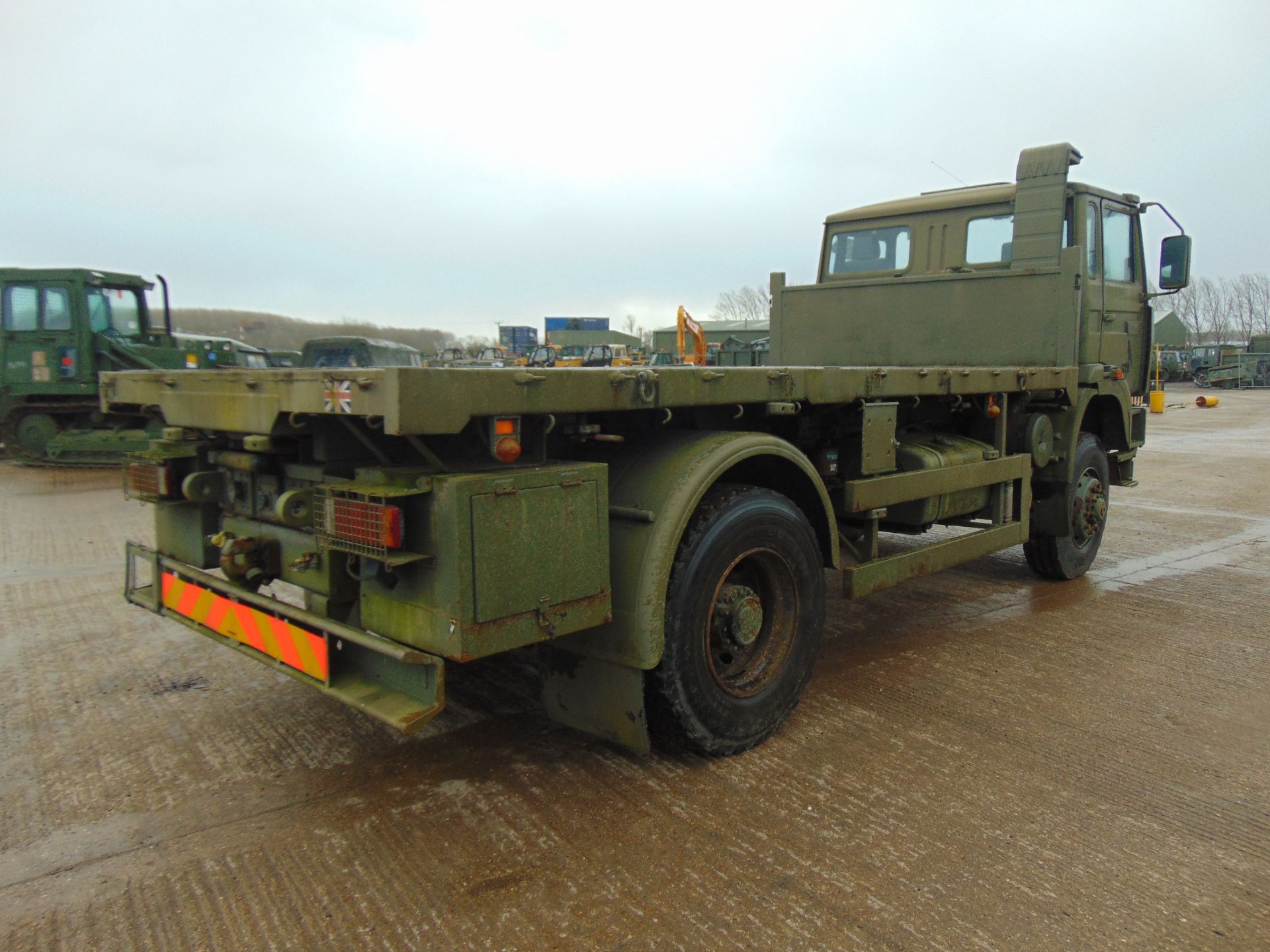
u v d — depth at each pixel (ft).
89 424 40.65
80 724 11.46
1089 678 13.05
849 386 11.50
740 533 10.00
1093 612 16.60
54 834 8.78
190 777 9.98
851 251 20.80
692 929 7.23
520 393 7.88
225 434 10.75
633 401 8.80
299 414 8.56
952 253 19.17
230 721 11.54
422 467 8.41
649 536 9.14
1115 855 8.34
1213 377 135.85
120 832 8.80
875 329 18.72
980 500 15.70
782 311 20.12
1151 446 49.37
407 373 7.04
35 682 12.96
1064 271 16.38
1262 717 11.62
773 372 10.29
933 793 9.53
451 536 7.64
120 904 7.63
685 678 9.50
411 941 7.12
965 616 16.39
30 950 7.03
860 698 12.30
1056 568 18.62
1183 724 11.39
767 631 11.03
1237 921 7.36
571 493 8.48
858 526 14.26
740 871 8.05
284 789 9.67
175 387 10.62
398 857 8.32
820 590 11.46
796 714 11.71
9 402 39.52
